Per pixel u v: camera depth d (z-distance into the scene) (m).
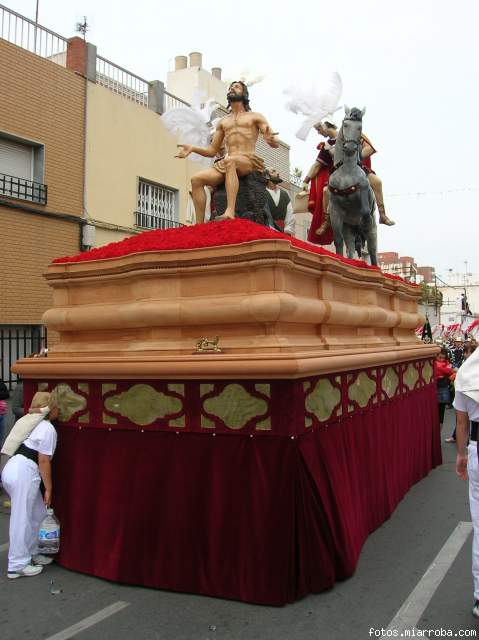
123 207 13.73
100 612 3.62
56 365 4.37
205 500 3.83
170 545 3.88
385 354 5.39
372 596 3.81
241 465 3.76
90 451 4.31
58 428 4.50
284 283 3.94
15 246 11.22
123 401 4.19
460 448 3.83
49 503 4.32
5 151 11.27
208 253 4.00
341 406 4.56
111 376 4.13
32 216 11.55
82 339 4.71
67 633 3.38
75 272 4.62
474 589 3.73
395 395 6.29
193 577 3.81
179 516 3.88
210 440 3.87
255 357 3.63
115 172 13.49
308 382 3.95
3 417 7.48
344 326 5.09
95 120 12.98
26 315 11.35
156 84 14.95
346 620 3.47
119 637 3.32
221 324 4.02
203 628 3.38
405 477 6.54
